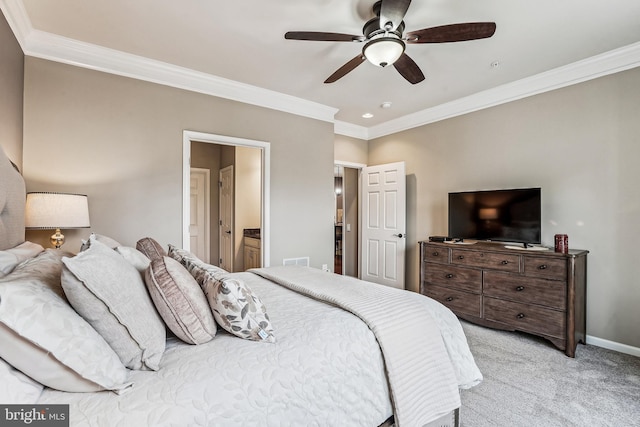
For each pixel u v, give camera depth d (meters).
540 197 2.96
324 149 4.14
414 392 1.34
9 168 1.65
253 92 3.48
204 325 1.17
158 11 2.13
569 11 2.11
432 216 4.20
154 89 2.91
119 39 2.49
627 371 2.32
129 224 2.79
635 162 2.62
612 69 2.71
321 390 1.12
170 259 1.25
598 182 2.81
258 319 1.22
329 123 4.19
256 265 4.64
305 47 2.61
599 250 2.80
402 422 1.27
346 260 5.73
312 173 4.03
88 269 0.94
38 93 2.42
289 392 1.03
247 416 0.92
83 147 2.59
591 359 2.52
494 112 3.54
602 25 2.27
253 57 2.79
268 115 3.65
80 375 0.83
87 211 2.33
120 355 0.97
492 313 3.09
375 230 4.78
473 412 1.84
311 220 4.03
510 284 2.96
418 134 4.37
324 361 1.17
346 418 1.17
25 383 0.79
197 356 1.08
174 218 3.00
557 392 2.04
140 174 2.84
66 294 0.92
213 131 3.24
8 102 2.04
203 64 2.92
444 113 3.99
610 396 2.00
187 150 3.08
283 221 3.79
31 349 0.79
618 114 2.70
